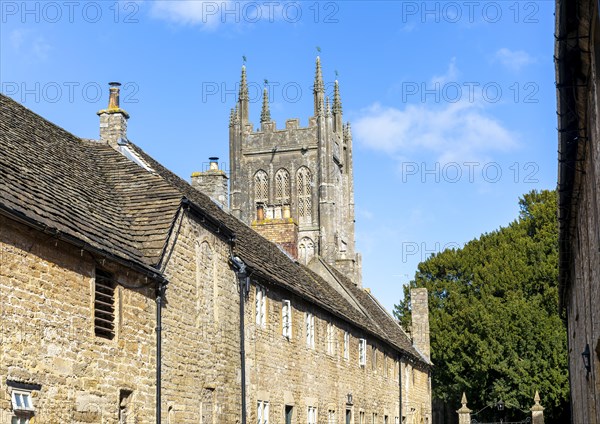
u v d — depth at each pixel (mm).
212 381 21688
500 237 71688
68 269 15586
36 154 19047
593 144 14711
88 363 15961
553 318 62312
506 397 62000
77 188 19078
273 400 27219
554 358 60875
